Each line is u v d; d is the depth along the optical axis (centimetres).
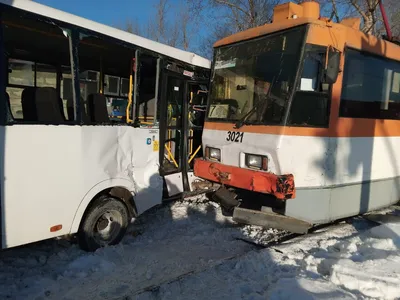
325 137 506
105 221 472
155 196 534
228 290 369
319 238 529
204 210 647
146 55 516
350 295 338
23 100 425
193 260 446
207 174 587
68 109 550
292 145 484
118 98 659
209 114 614
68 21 406
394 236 512
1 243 354
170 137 597
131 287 375
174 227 564
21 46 523
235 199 579
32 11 371
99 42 475
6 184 354
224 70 599
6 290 358
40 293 355
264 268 420
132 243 493
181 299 351
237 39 580
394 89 631
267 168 500
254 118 528
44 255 441
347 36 517
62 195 403
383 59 596
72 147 409
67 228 412
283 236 541
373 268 395
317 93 497
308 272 405
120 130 471
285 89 493
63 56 579
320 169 507
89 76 613
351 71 534
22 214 369
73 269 405
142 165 511
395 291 347
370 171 589
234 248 491
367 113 574
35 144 374
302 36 485
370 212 670
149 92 549
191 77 615
